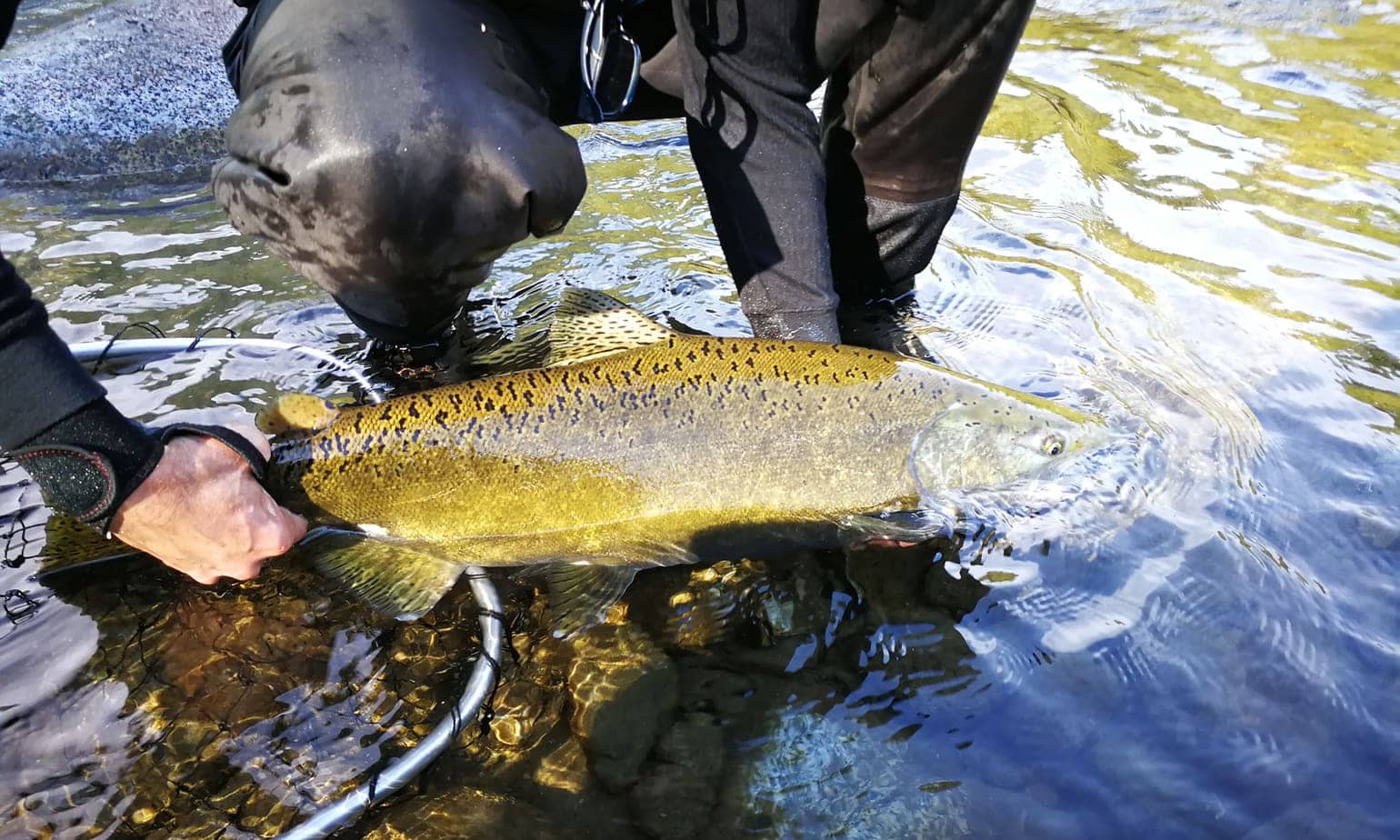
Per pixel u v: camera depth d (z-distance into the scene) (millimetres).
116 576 781
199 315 1067
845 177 1073
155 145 1468
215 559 665
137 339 957
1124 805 625
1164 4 2078
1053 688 698
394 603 759
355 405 852
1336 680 693
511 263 1185
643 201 1342
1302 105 1625
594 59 834
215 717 683
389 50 747
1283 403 953
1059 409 866
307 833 593
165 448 613
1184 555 789
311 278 832
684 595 782
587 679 712
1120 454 881
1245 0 2088
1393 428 919
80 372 579
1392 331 1061
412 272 804
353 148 728
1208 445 896
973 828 615
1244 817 616
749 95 845
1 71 1562
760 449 797
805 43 856
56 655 716
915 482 827
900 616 756
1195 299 1114
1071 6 2078
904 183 1029
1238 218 1291
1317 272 1173
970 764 652
